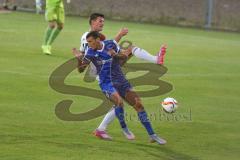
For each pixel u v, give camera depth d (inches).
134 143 715.4
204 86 1125.1
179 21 2413.9
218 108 939.3
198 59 1494.8
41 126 770.8
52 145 687.1
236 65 1433.3
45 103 903.7
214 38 2041.1
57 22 1379.2
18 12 2395.4
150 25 2330.2
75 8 2458.2
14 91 972.6
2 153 645.3
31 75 1115.3
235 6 2402.8
